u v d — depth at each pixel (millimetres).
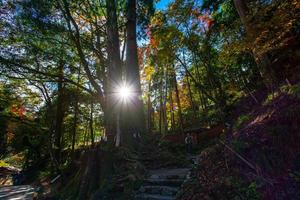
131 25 15602
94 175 9109
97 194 7926
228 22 18422
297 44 12125
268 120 6668
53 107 26297
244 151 6051
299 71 10844
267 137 5984
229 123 17016
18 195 15273
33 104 24641
